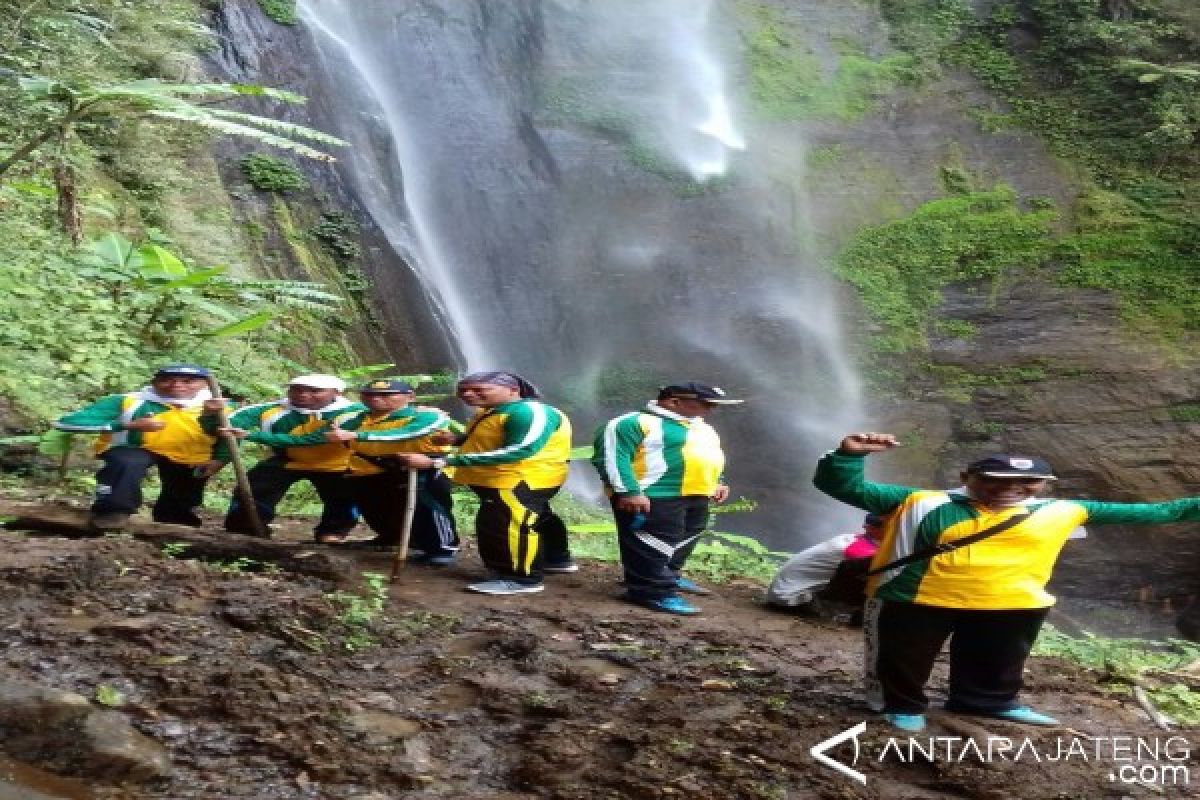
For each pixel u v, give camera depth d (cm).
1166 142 2392
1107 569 1928
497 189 2250
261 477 745
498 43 2419
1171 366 2053
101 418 682
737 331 2206
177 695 432
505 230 2225
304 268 1570
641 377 2148
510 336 2138
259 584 573
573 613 640
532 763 418
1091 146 2448
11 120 1166
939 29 2695
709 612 712
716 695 511
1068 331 2134
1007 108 2542
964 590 482
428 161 2203
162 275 1124
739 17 2680
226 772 387
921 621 488
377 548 768
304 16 2006
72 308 1066
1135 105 2495
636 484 682
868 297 2241
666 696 507
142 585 544
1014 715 517
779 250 2305
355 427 736
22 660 440
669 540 691
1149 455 1997
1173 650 1841
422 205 2156
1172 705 600
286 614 529
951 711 521
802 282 2266
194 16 1641
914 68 2611
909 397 2123
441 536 732
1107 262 2212
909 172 2431
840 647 654
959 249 2280
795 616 741
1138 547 1931
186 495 720
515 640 550
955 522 481
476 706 473
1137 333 2105
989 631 499
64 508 709
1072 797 442
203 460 710
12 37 1178
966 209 2345
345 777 396
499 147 2295
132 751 380
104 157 1411
